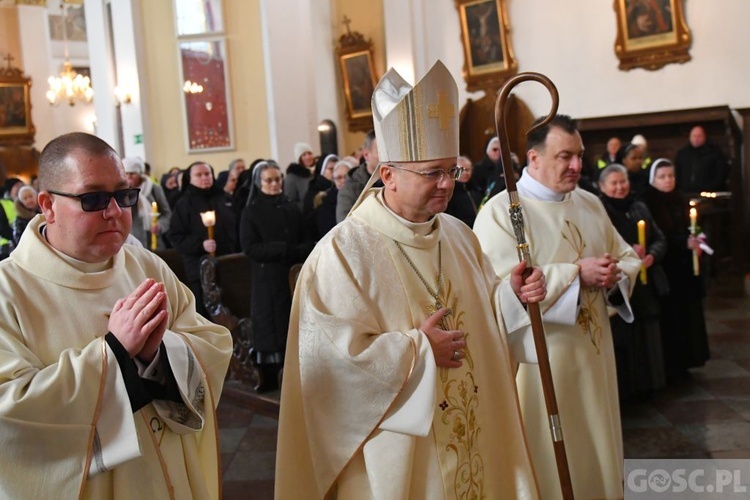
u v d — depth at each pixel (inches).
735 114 385.4
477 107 474.0
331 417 73.0
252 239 179.9
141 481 63.8
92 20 505.0
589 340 107.7
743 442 148.5
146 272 72.9
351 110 539.5
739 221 348.2
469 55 473.1
